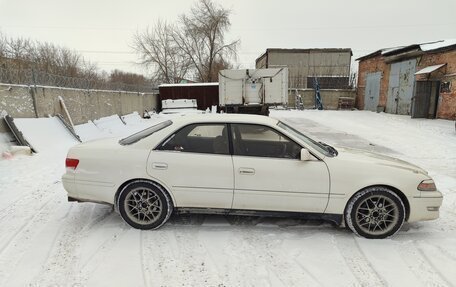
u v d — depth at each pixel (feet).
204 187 11.26
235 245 10.62
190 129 11.66
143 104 66.33
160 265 9.37
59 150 26.18
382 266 9.47
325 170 10.95
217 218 12.89
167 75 118.83
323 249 10.44
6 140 24.52
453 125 44.80
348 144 31.22
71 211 13.33
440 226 12.28
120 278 8.70
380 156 12.62
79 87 39.52
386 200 11.04
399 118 57.77
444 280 8.77
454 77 49.78
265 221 12.64
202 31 113.70
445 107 52.16
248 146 11.43
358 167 11.04
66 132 30.50
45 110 30.17
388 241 11.03
